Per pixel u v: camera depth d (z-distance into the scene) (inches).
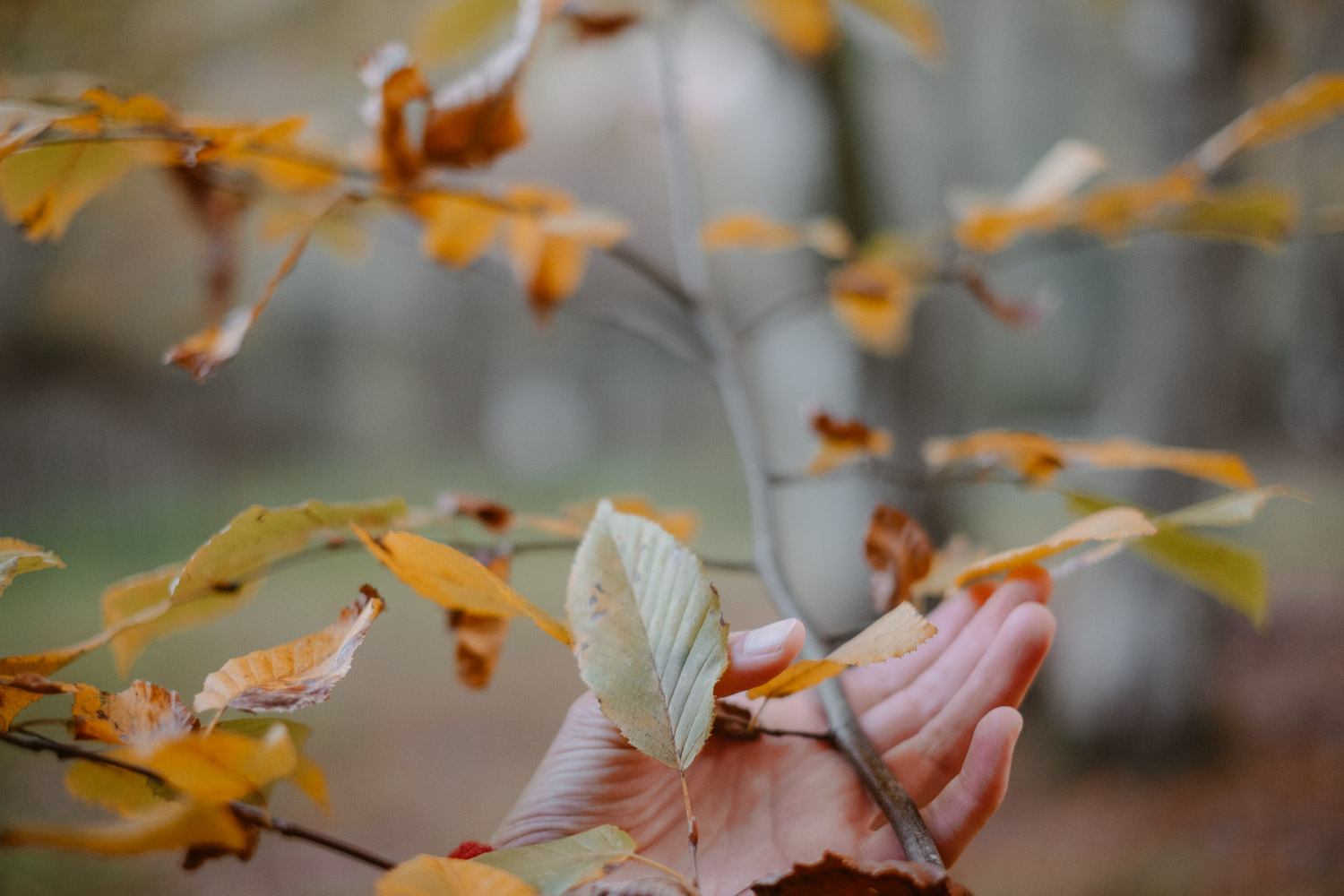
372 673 129.5
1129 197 26.7
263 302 22.0
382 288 312.7
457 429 357.7
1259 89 91.5
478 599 20.6
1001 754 22.5
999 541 128.6
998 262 31.1
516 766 99.0
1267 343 279.4
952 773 24.3
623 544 21.1
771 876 19.3
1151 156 87.0
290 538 22.5
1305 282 260.8
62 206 22.7
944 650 24.8
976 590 25.1
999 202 29.4
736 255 60.7
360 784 96.2
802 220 57.6
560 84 48.5
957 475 26.0
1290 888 73.7
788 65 55.5
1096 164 26.8
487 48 46.9
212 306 27.7
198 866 19.0
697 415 368.8
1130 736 95.5
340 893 76.2
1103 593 98.5
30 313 91.0
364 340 324.8
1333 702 108.5
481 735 107.4
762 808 24.1
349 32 48.4
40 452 217.2
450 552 20.1
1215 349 85.4
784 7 40.7
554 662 133.3
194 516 224.7
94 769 20.1
